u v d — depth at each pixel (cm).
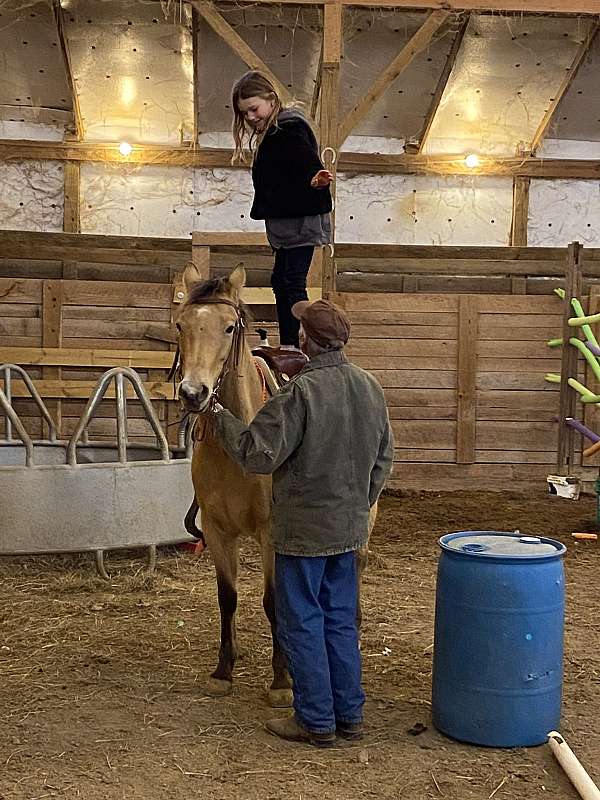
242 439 332
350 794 309
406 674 432
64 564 639
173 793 308
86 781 316
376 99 875
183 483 641
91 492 598
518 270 1099
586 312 988
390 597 573
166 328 963
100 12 985
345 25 1000
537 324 989
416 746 349
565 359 966
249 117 443
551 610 351
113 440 963
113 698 396
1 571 619
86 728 362
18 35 1024
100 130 1177
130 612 532
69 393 954
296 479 334
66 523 594
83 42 1032
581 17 991
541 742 352
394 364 995
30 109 1158
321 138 873
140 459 739
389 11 970
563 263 1098
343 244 1146
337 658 348
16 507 586
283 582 342
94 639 480
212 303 352
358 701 353
